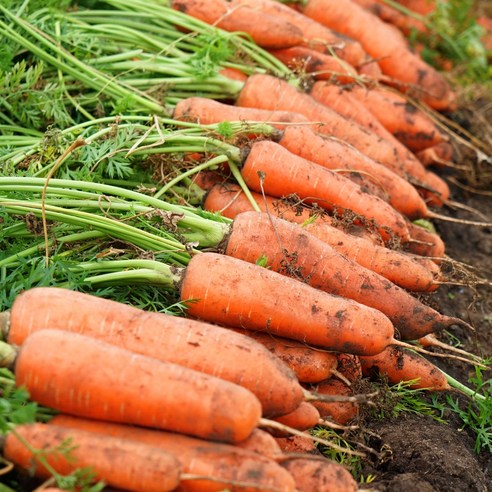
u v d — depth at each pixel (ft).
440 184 4.85
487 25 6.29
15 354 3.48
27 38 4.45
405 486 3.61
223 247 3.95
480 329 4.42
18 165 4.15
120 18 4.74
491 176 5.16
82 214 3.84
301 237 3.95
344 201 4.24
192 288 3.77
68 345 3.43
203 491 3.38
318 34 4.94
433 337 4.07
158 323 3.59
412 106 5.02
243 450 3.41
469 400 4.08
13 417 3.33
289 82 4.68
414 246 4.42
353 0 5.78
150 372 3.43
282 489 3.37
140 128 4.19
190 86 4.57
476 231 4.88
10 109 4.33
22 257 3.83
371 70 5.13
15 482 3.43
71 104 4.49
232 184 4.26
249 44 4.73
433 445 3.75
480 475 3.75
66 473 3.34
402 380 3.97
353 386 3.82
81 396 3.42
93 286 3.85
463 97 5.52
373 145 4.65
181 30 4.74
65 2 4.61
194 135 4.23
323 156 4.36
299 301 3.77
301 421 3.63
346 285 3.94
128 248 3.98
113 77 4.43
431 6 5.97
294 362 3.77
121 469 3.33
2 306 3.73
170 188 4.23
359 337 3.77
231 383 3.44
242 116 4.38
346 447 3.77
